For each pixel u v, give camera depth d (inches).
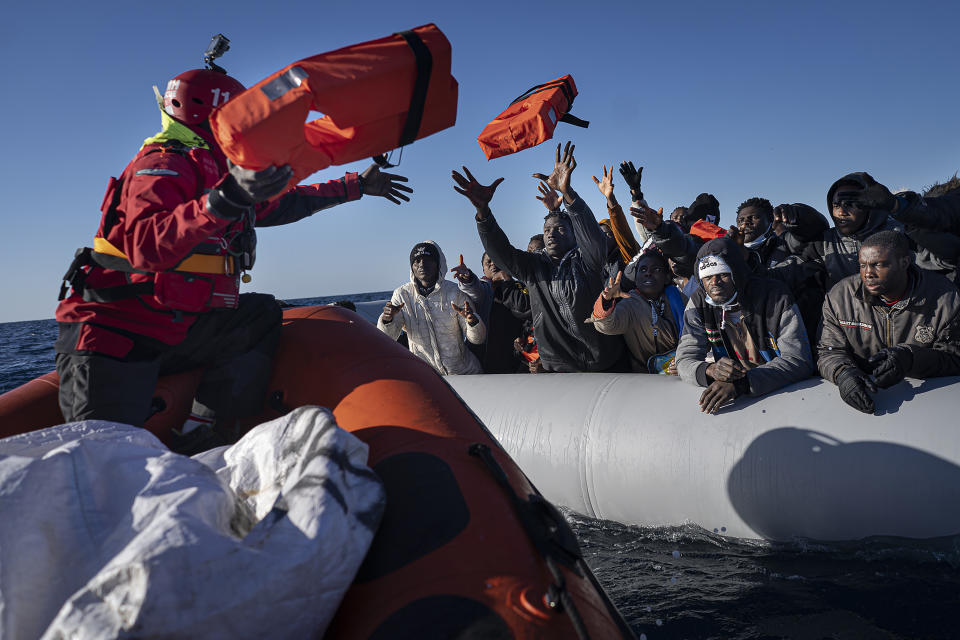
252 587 38.0
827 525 96.7
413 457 56.7
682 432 109.7
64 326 67.5
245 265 76.7
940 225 120.4
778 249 143.3
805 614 82.7
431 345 171.0
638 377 127.3
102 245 65.5
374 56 55.5
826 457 96.7
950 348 96.3
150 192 61.3
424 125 61.7
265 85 52.6
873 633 77.3
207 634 36.0
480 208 147.5
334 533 42.6
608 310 138.3
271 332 81.7
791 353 108.2
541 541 47.4
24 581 37.1
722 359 107.3
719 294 111.5
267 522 43.1
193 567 36.4
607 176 159.9
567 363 154.7
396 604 43.0
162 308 68.6
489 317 188.1
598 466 116.3
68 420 67.1
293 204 86.0
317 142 60.6
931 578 87.7
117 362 66.4
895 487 91.8
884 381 95.2
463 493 51.5
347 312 92.4
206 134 73.4
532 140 94.8
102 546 40.2
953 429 90.3
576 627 40.8
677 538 110.1
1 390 392.5
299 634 40.2
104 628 33.6
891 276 95.3
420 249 165.6
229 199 55.7
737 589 91.0
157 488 42.6
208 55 75.2
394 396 68.3
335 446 47.6
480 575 44.0
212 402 79.3
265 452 52.2
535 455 124.0
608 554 107.4
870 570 92.0
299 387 78.5
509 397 134.9
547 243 153.9
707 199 190.1
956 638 75.0
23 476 40.4
